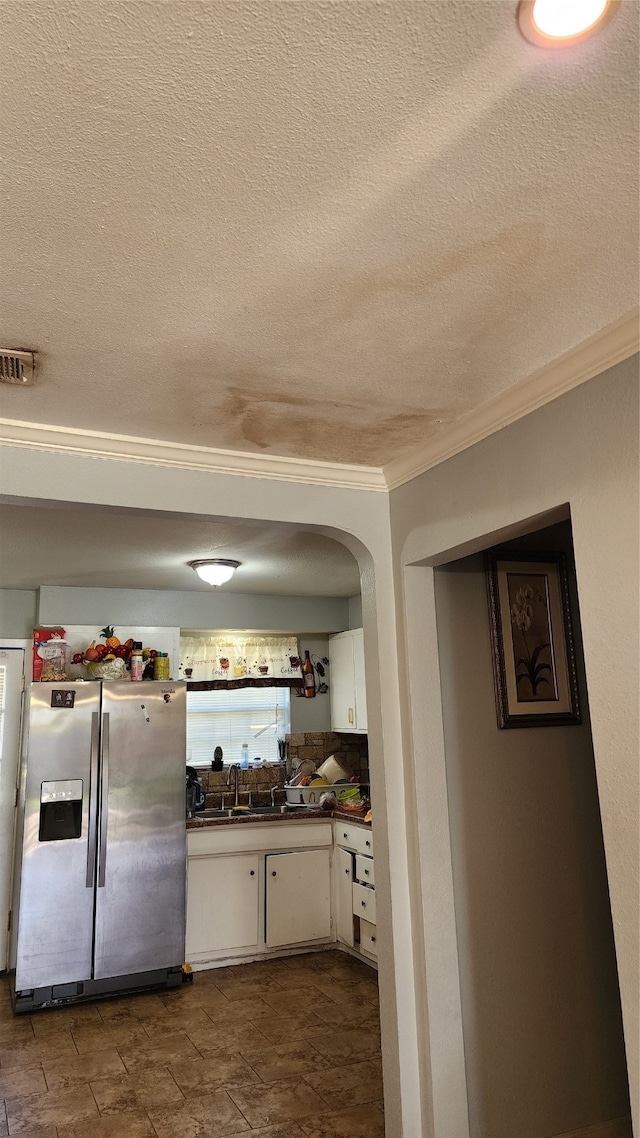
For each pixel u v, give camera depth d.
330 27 1.01
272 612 5.65
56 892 4.17
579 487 2.03
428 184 1.33
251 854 4.88
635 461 1.87
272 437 2.53
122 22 0.99
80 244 1.46
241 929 4.78
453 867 2.69
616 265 1.60
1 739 4.99
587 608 1.97
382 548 2.91
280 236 1.46
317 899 4.99
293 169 1.28
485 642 2.96
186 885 4.60
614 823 1.85
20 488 2.35
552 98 1.15
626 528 1.88
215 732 5.72
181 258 1.51
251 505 2.70
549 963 2.78
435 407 2.32
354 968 4.63
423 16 1.00
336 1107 2.97
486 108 1.16
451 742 2.79
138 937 4.29
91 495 2.45
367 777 5.98
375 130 1.20
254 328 1.81
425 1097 2.50
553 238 1.50
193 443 2.56
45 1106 3.02
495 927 2.71
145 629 5.26
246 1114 2.93
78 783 4.31
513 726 2.90
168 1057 3.46
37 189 1.31
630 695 1.84
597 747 1.91
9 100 1.12
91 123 1.17
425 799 2.67
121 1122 2.89
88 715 4.41
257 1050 3.51
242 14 0.99
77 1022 3.90
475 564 3.00
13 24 0.99
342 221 1.42
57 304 1.68
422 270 1.59
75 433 2.40
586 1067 2.76
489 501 2.38
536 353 2.00
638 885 1.78
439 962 2.57
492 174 1.31
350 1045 3.54
